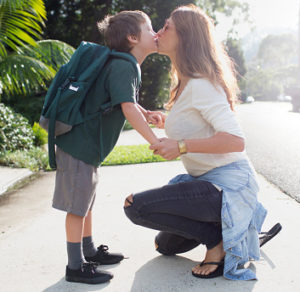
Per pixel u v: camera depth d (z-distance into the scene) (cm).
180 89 223
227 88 211
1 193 432
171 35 211
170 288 199
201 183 207
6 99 1084
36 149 680
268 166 536
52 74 759
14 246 268
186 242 235
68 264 213
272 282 201
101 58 204
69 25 1538
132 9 1547
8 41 718
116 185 446
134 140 901
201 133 210
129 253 247
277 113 1788
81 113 205
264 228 280
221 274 210
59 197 211
